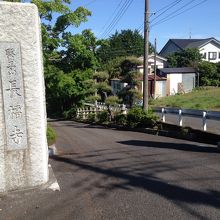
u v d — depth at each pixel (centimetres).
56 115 4419
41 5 1747
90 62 2919
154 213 518
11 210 542
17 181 608
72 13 1998
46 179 639
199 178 696
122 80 2273
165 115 1886
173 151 1035
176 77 4722
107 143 1300
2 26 568
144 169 791
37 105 605
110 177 723
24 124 598
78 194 607
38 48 597
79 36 2445
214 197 581
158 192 614
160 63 5766
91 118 2897
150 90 4588
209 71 4822
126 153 1026
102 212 525
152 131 1720
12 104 586
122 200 575
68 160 928
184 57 5600
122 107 2269
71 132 1884
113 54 6812
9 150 595
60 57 2500
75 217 510
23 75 589
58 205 557
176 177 710
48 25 2069
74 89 3438
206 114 1355
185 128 1457
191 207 539
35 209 543
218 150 1038
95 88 2550
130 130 1981
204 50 6231
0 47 570
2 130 587
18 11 575
